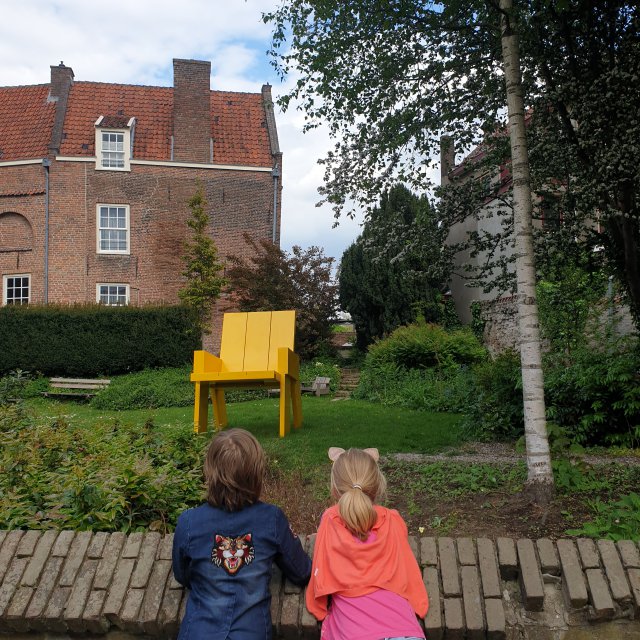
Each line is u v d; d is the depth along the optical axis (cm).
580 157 655
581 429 888
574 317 976
